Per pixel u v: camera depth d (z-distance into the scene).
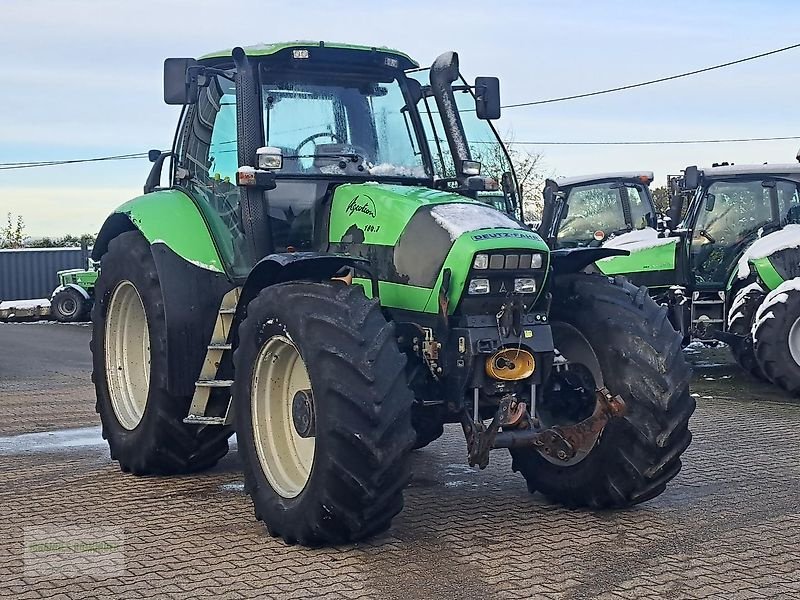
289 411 5.78
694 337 12.55
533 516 5.97
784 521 5.85
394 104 6.73
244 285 5.91
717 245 12.66
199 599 4.60
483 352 5.42
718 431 8.77
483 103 6.57
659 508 6.14
